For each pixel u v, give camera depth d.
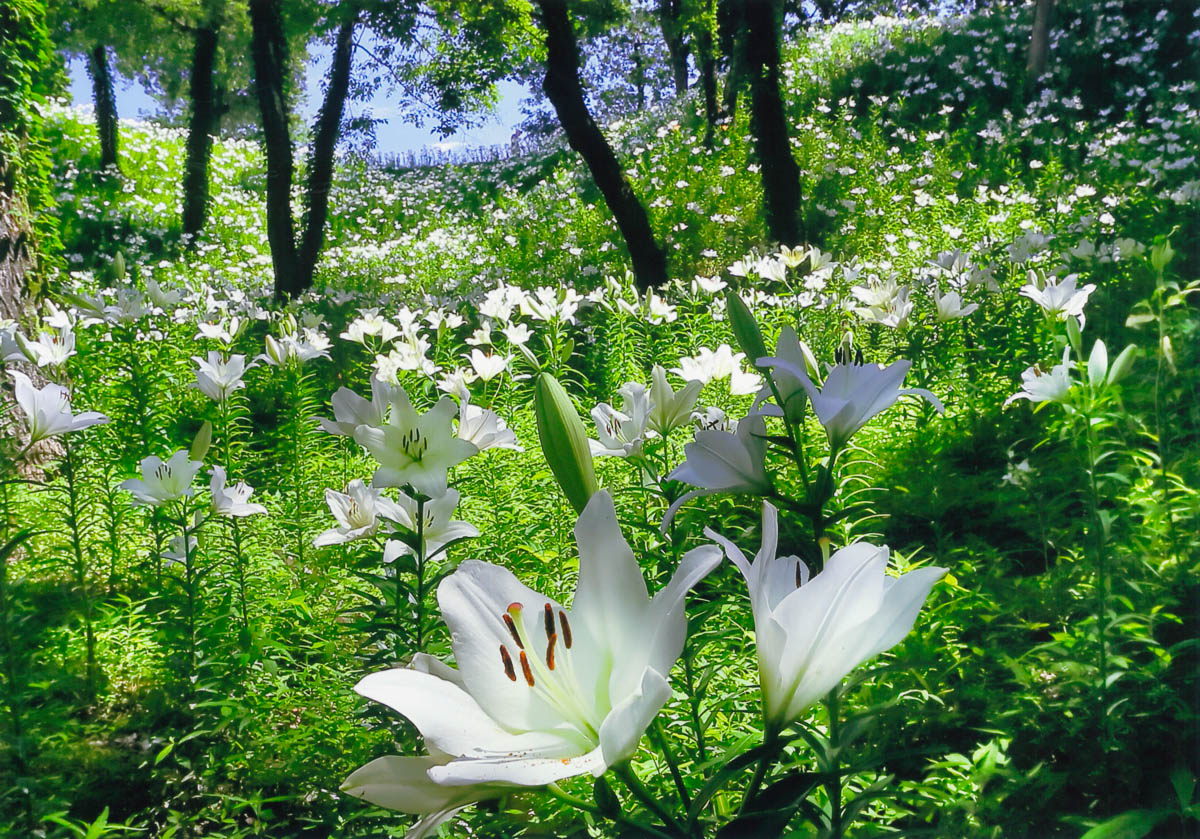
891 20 16.14
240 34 10.78
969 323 4.23
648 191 10.64
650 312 4.80
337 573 3.17
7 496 3.17
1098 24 11.80
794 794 0.84
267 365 5.55
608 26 9.80
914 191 9.31
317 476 3.98
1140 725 1.77
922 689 1.85
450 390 2.56
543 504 3.35
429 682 0.79
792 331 1.13
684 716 1.86
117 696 2.56
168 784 2.23
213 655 2.49
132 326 4.78
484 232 11.93
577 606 0.81
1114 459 2.44
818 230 8.86
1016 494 2.69
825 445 2.94
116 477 3.96
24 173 5.38
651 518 2.62
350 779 0.77
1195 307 2.45
